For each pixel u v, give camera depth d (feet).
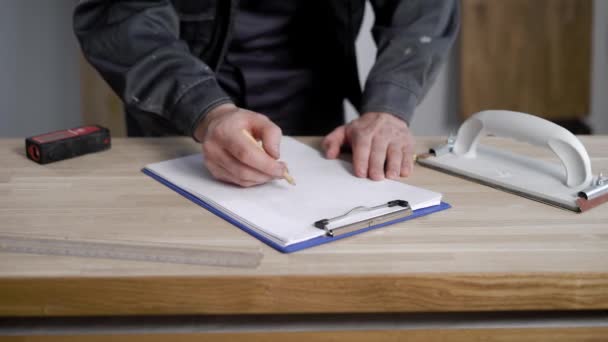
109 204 2.80
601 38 8.26
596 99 8.47
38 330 2.27
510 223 2.59
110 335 2.26
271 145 2.87
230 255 2.28
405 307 2.18
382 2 4.22
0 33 7.16
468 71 8.09
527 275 2.16
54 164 3.36
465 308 2.19
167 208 2.76
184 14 4.24
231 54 4.62
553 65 8.13
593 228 2.54
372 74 3.89
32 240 2.39
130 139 3.85
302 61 4.77
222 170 2.95
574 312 2.38
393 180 3.06
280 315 2.36
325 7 4.49
